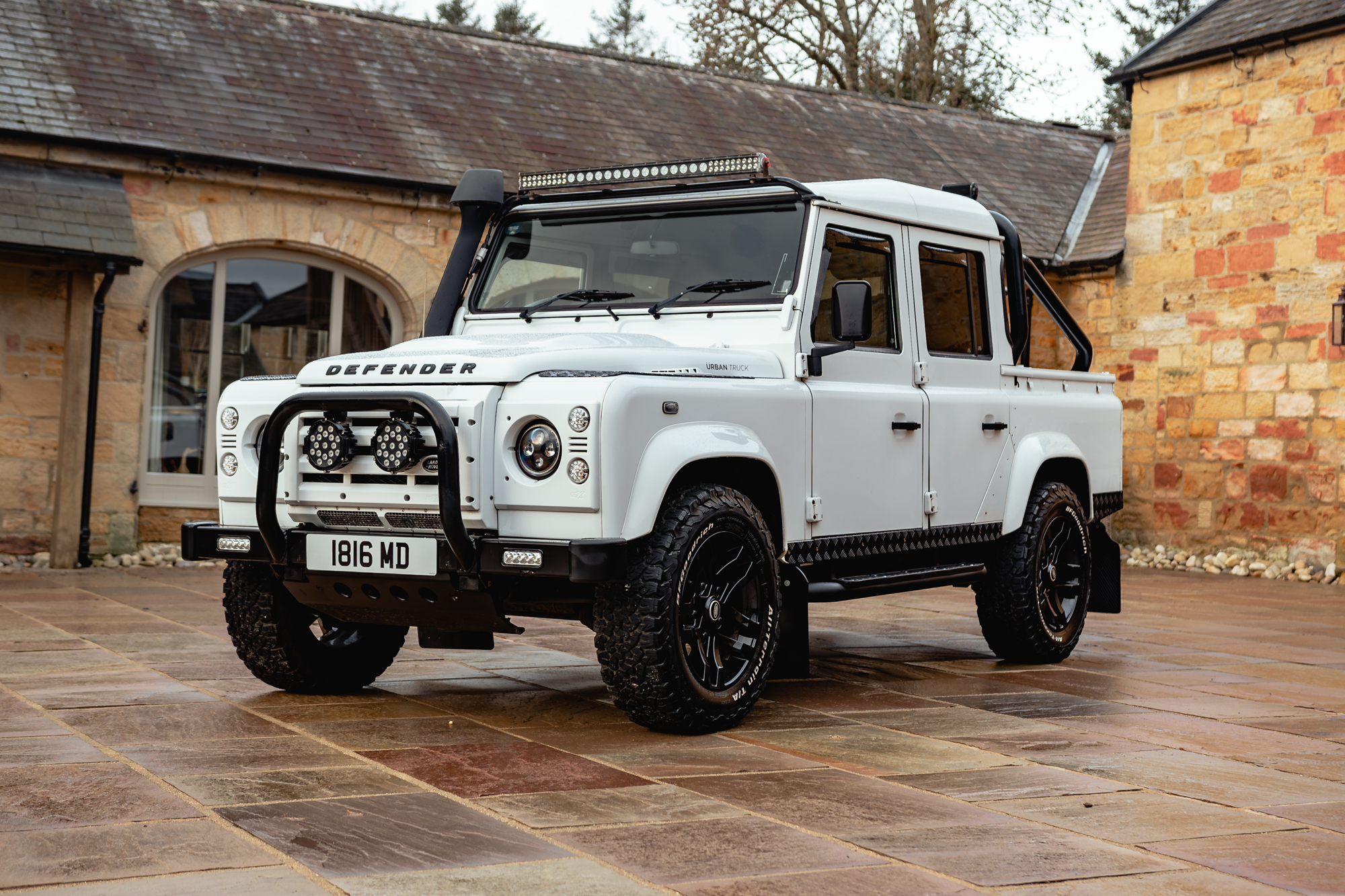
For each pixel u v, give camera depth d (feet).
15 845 9.55
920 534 17.48
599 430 13.08
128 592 27.81
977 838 10.10
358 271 38.37
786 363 15.60
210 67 38.96
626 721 14.79
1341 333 37.35
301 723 14.32
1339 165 37.81
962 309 18.92
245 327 37.14
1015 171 53.21
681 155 44.55
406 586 14.08
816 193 16.01
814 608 27.99
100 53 37.37
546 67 47.14
